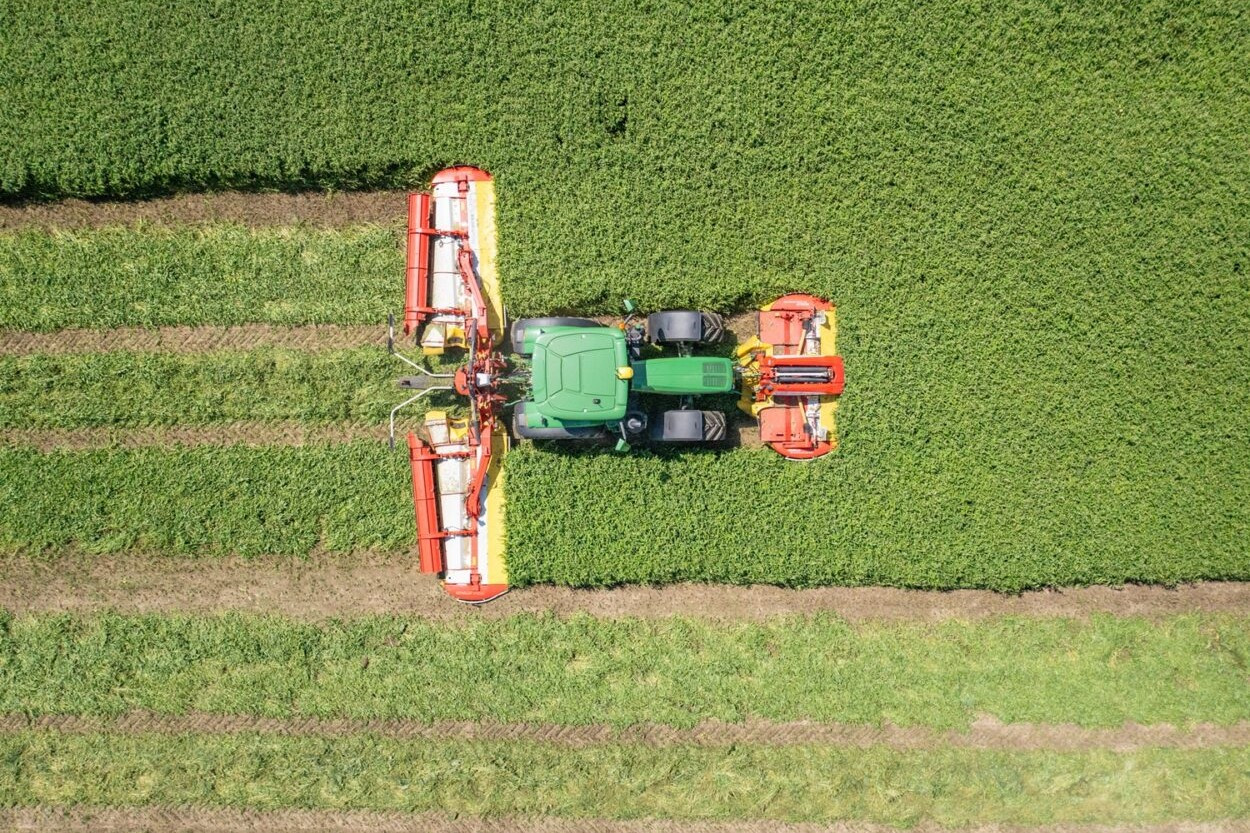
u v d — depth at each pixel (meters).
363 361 9.92
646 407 9.79
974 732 9.87
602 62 9.97
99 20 9.85
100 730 9.77
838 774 9.74
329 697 9.73
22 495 9.82
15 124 9.80
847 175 10.01
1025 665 9.93
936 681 9.88
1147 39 10.07
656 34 9.99
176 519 9.84
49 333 9.90
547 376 8.30
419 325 9.98
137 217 10.02
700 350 10.12
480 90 9.94
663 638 9.93
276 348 9.95
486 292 9.93
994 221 10.02
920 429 9.95
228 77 9.89
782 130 10.01
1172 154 10.05
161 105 9.85
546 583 10.02
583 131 9.97
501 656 9.84
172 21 9.88
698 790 9.72
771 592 10.06
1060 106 10.05
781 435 9.82
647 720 9.80
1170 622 10.06
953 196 10.02
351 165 9.95
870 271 9.99
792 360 9.52
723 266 10.00
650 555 9.84
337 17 9.94
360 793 9.63
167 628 9.79
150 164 9.86
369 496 9.91
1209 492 9.98
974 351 10.00
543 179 9.96
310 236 10.03
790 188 10.03
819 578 9.92
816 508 9.88
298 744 9.70
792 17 10.02
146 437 9.92
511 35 9.96
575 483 9.86
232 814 9.66
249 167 9.92
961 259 10.01
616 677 9.85
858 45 10.00
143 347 9.93
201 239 9.99
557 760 9.70
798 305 10.03
